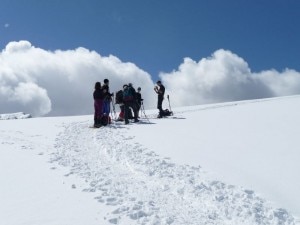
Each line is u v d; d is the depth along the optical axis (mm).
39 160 12227
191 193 9375
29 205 8086
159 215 7863
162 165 11844
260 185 10148
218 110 26750
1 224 7055
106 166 12000
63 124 21578
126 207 8039
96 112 20156
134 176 10938
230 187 9914
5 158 12422
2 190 9102
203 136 16719
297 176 10844
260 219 8031
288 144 14828
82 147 14945
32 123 22172
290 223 7973
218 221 7957
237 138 16141
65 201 8367
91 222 7207
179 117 23578
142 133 17781
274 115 22641
